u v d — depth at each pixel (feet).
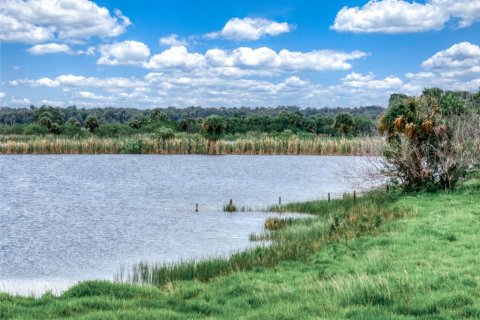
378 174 131.64
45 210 158.40
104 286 58.59
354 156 394.52
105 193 202.49
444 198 111.14
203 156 408.67
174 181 243.81
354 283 53.47
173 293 59.11
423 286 51.31
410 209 100.53
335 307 47.44
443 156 120.98
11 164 338.54
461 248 67.10
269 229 116.88
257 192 200.75
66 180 250.57
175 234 115.85
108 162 354.54
